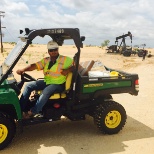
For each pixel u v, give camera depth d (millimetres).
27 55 26797
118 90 5785
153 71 13430
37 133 5836
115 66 18828
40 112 5441
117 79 5754
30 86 5414
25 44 4828
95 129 6102
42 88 5508
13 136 5062
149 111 7469
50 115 5367
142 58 27672
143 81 11406
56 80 5277
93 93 5598
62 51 37000
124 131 6012
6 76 4797
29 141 5422
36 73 13688
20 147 5152
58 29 4973
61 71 5273
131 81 5906
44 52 34125
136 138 5652
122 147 5219
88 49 47469
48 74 5352
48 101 5438
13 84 4980
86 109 5770
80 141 5457
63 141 5449
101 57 27516
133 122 6598
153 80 11484
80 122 6551
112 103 5727
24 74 5820
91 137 5656
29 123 5188
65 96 5430
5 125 4898
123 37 32375
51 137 5637
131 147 5230
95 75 5906
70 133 5859
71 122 6535
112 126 5762
